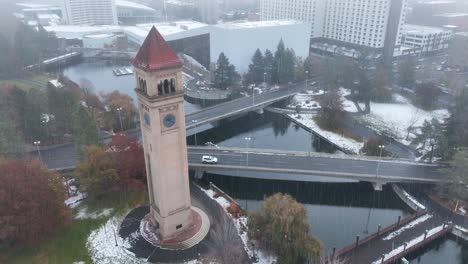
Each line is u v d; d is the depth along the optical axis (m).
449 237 103.94
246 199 125.81
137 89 81.62
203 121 170.00
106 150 114.06
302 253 82.94
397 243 97.25
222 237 94.06
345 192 129.75
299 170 126.88
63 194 98.44
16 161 96.94
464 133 132.00
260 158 137.00
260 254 90.50
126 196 110.94
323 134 170.62
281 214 84.81
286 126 189.25
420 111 187.88
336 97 179.00
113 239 94.88
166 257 88.56
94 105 172.75
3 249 88.38
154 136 80.50
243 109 187.62
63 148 146.50
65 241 94.00
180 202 92.44
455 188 111.44
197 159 135.00
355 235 107.50
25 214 85.75
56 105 152.25
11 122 134.38
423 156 142.12
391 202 123.88
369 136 164.62
